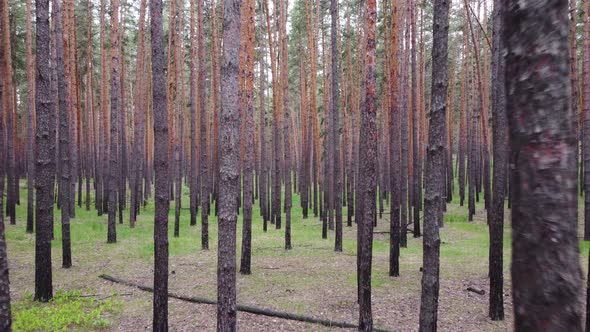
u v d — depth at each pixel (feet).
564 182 5.21
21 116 112.16
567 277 5.14
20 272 34.65
